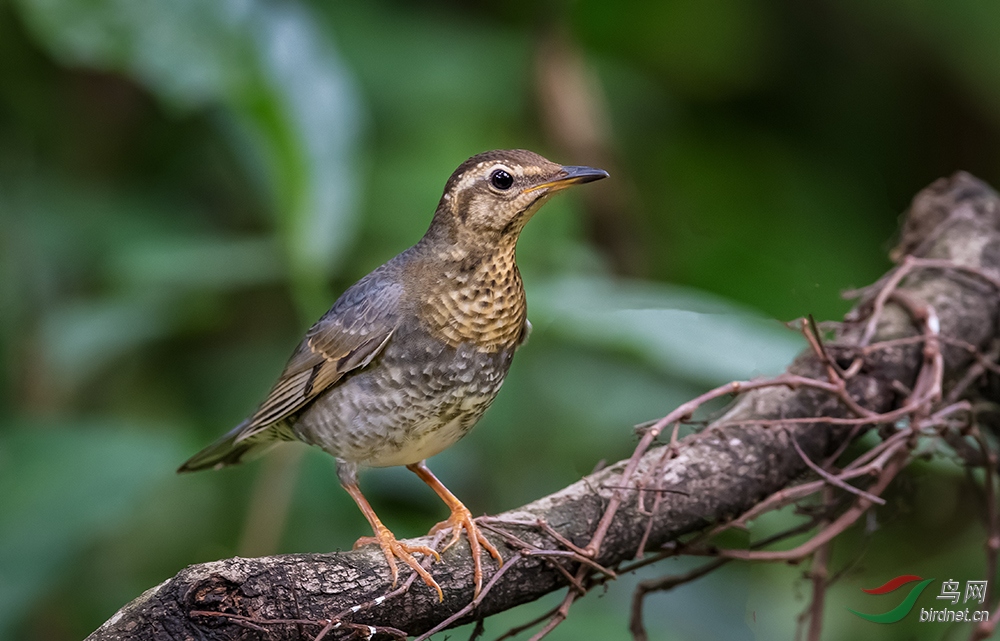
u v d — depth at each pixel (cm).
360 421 790
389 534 752
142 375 1223
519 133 1317
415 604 642
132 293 1073
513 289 793
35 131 1277
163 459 891
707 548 718
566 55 1284
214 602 561
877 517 838
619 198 1288
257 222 1312
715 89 1562
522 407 1119
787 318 1173
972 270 875
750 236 1459
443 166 1239
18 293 1133
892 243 1041
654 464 707
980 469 930
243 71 938
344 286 1167
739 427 742
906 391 792
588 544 675
